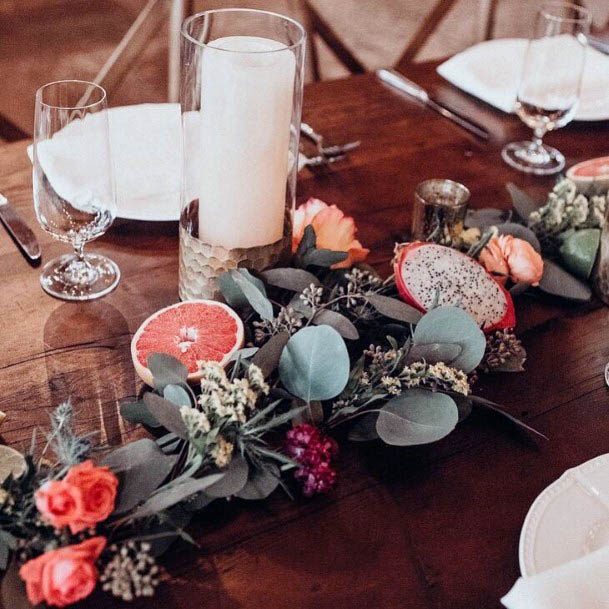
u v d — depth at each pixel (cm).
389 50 273
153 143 100
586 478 62
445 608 56
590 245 84
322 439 60
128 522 53
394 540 60
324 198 99
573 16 107
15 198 93
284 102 70
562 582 52
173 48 160
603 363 79
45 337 75
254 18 75
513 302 85
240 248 74
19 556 53
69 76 238
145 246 88
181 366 62
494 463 67
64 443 55
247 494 58
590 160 105
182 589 55
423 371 63
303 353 62
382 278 86
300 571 57
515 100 119
